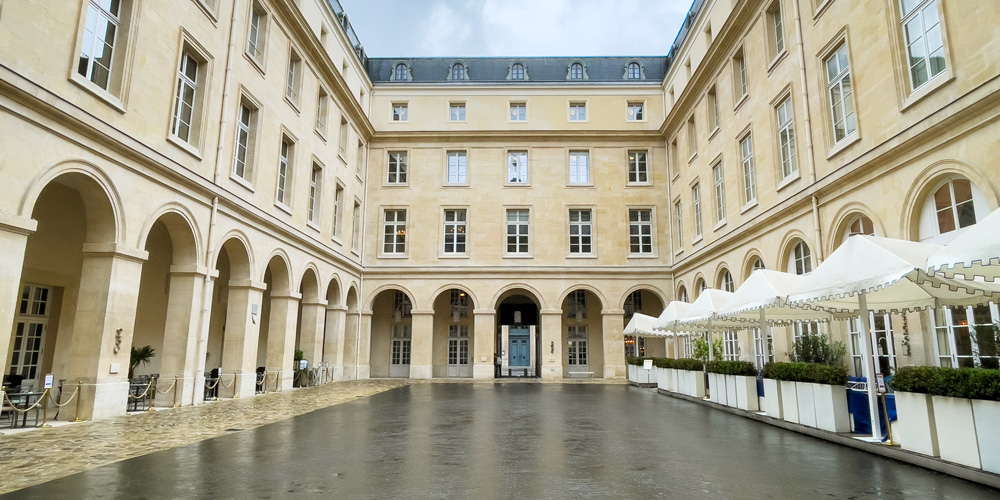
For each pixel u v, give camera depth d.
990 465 5.96
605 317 26.23
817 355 11.45
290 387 18.47
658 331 21.25
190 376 13.28
